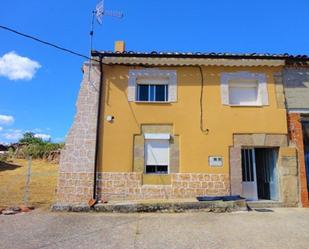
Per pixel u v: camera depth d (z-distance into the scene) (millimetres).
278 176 11773
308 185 11664
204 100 11992
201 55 11758
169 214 9797
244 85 12352
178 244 6613
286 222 8617
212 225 8273
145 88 12312
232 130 11805
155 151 11758
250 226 8148
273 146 11789
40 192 14719
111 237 7160
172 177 11438
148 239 6996
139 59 11977
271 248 6336
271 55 11797
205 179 11445
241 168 11602
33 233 7512
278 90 12148
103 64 12133
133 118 11836
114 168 11453
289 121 11977
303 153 11727
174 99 11977
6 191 14875
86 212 10109
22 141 35250
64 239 7004
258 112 11961
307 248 6332
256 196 11766
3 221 8797
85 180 11242
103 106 11906
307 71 12430
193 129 11781
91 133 11609
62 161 11352
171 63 12070
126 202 10578
